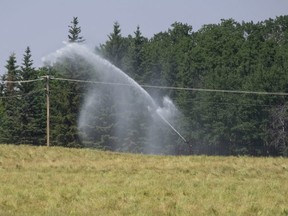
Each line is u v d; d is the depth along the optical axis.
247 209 21.69
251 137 109.94
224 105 113.94
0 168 36.09
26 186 27.12
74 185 27.47
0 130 113.25
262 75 114.25
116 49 114.94
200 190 26.33
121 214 20.58
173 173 34.22
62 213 20.42
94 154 44.53
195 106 116.06
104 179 30.28
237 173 35.28
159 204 22.41
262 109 111.31
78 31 109.19
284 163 40.03
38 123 110.81
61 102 105.81
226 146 112.81
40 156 42.38
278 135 109.88
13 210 20.95
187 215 20.47
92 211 21.05
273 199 24.25
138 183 28.19
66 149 46.47
